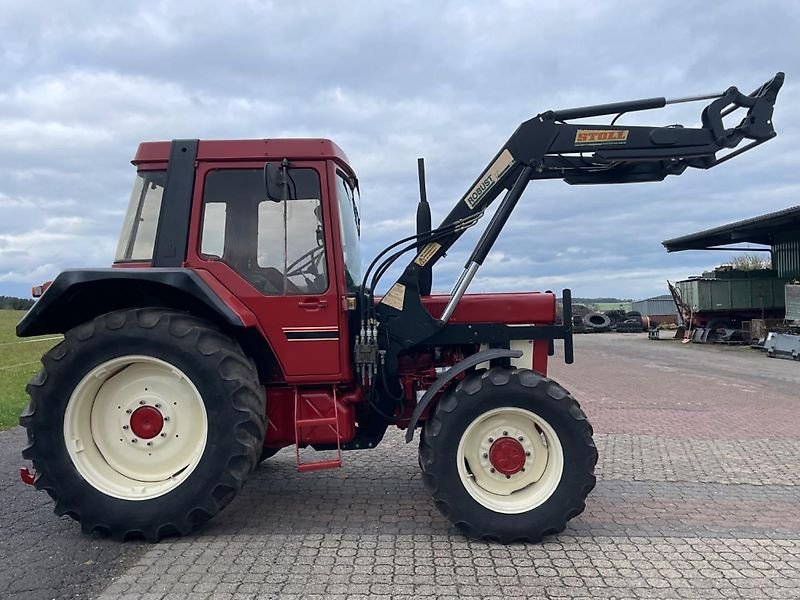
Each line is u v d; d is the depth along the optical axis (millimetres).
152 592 3277
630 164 4754
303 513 4574
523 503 4059
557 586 3391
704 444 6988
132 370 4113
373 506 4746
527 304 4684
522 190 4484
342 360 4297
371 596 3254
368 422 4793
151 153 4375
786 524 4430
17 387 11633
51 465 3945
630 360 17500
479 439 4180
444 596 3262
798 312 19484
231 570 3553
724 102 4418
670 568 3645
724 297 24094
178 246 4277
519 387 4047
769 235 25625
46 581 3406
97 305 4305
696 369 15023
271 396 4383
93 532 4027
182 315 4051
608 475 5719
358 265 4945
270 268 4301
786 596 3297
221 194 4332
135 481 4098
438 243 4520
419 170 4688
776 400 10219
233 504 4773
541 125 4406
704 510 4734
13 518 4457
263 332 4254
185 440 4117
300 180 4355
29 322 3922
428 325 4539
